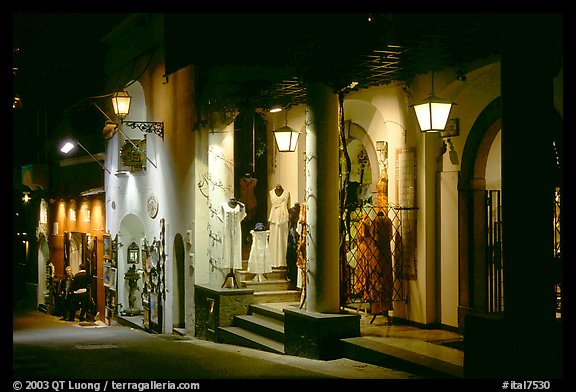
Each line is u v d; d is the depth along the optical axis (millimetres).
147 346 15000
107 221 24828
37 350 14086
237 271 17500
